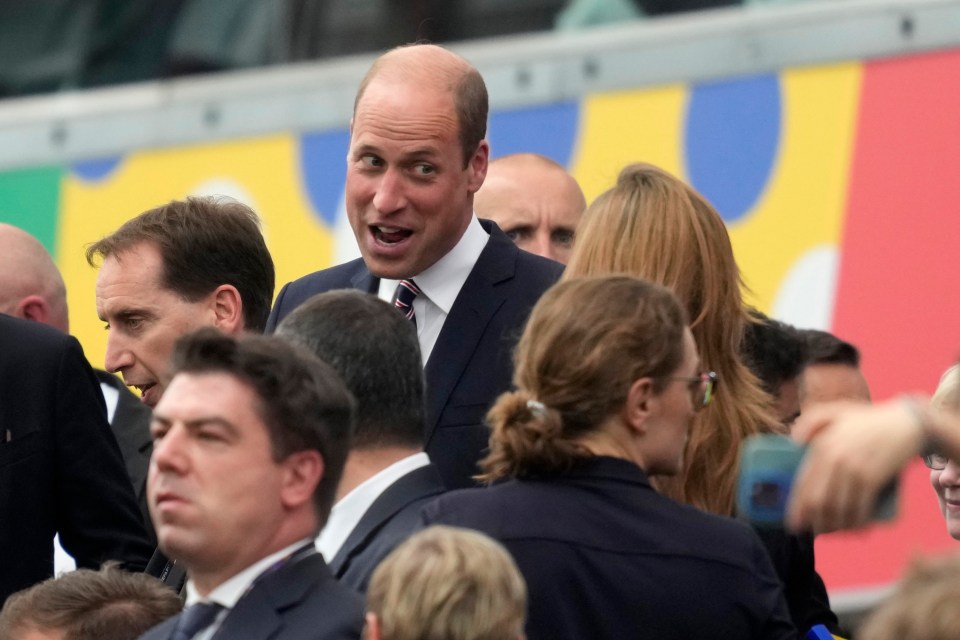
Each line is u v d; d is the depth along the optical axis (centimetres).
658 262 1312
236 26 2617
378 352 1231
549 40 2380
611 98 2314
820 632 1365
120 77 2691
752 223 2205
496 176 1922
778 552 1311
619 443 1125
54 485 1553
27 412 1542
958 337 2073
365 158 1498
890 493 834
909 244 2114
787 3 2236
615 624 1080
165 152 2598
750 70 2227
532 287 1511
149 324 1556
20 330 1570
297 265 2469
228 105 2561
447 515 1116
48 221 2667
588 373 1108
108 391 1838
